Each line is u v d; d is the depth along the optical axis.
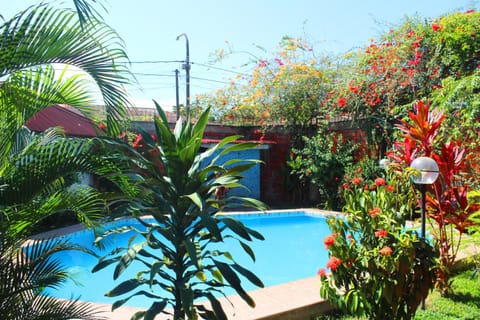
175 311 2.55
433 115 4.42
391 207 3.40
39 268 2.46
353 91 10.30
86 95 2.71
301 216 11.04
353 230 3.34
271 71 13.56
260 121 13.82
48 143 2.44
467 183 4.61
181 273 2.61
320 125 12.27
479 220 3.94
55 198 2.48
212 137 13.71
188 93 20.03
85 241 8.05
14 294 2.29
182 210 2.56
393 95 9.59
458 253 5.13
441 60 8.56
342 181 10.57
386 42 10.12
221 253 2.74
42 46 2.20
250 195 13.91
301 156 12.55
